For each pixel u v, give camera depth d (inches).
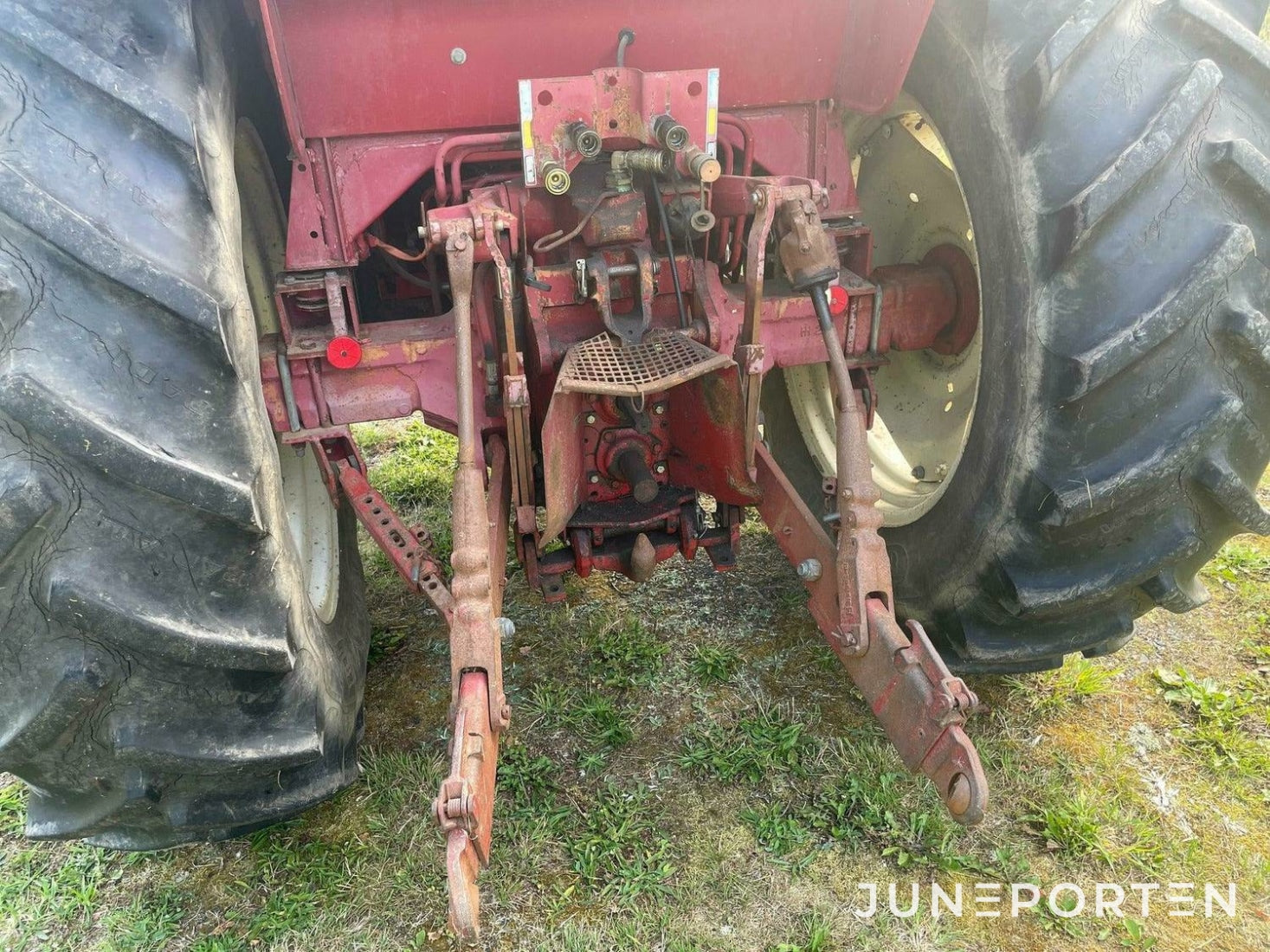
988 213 85.0
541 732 105.0
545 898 85.8
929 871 87.9
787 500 91.1
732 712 107.1
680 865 88.7
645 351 86.4
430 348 92.1
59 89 59.2
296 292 88.4
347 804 96.9
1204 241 71.8
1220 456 75.6
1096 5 75.0
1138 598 88.3
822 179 103.2
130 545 59.4
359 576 113.9
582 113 82.3
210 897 88.1
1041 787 96.1
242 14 88.7
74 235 55.7
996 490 86.3
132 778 68.1
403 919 84.9
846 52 97.7
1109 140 73.8
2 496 54.9
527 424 83.9
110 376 57.4
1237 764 97.8
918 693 71.7
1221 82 71.4
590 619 123.5
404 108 89.2
